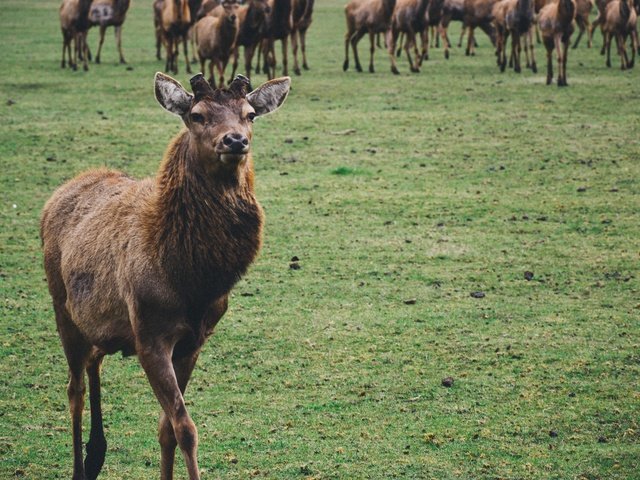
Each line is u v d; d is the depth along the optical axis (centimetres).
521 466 2780
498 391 3284
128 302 2411
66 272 2634
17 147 6881
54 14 17675
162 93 2461
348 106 8475
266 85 2625
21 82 9719
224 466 2802
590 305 4088
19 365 3525
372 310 4053
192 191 2405
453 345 3678
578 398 3222
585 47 13162
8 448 2908
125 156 6669
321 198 5741
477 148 6912
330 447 2911
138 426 3072
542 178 6134
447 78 10206
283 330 3847
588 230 5122
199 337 2472
